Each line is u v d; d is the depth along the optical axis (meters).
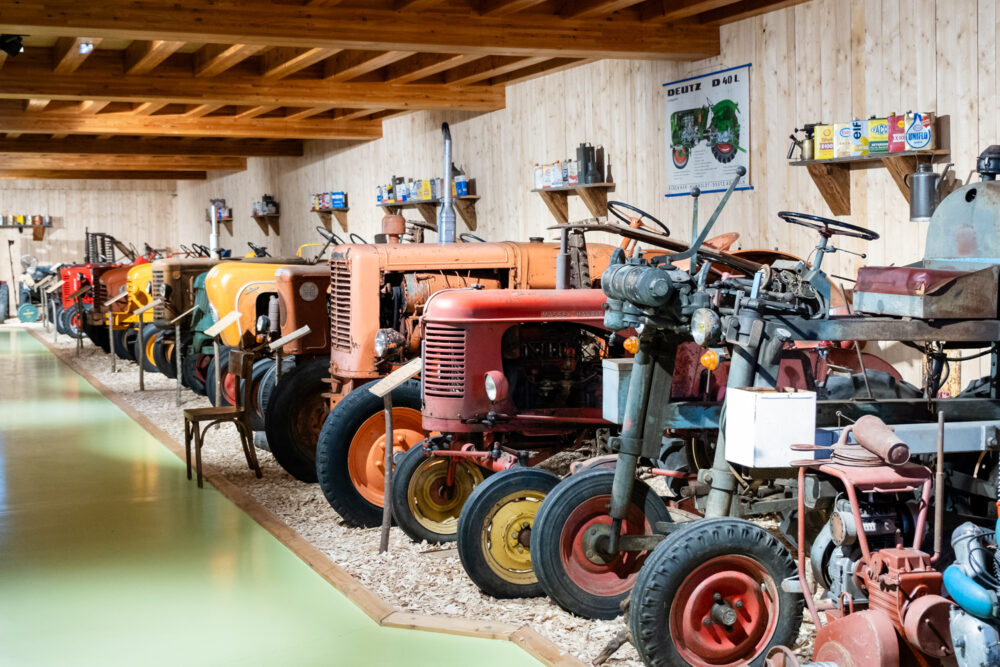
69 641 3.70
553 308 4.53
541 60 8.94
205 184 20.05
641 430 3.48
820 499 3.10
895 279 3.28
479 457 4.48
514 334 4.55
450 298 4.48
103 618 3.93
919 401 3.47
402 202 11.72
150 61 8.55
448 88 9.98
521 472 4.01
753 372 3.11
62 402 9.53
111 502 5.74
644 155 8.29
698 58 7.66
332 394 5.60
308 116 12.38
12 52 7.55
